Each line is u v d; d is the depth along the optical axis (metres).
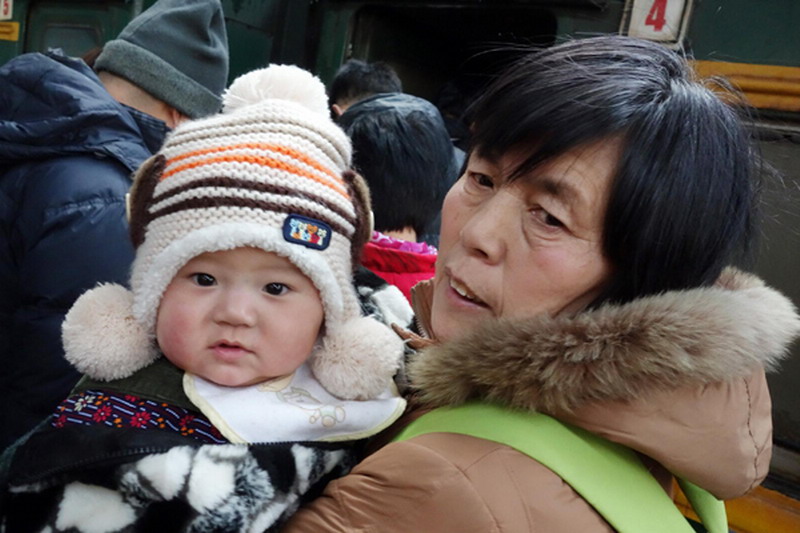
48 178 1.24
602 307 0.73
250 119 0.87
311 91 0.96
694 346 0.68
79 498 0.76
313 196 0.84
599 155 0.71
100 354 0.83
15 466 0.80
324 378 0.90
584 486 0.70
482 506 0.66
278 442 0.82
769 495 1.73
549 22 2.30
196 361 0.83
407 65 2.82
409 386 0.93
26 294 1.23
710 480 0.74
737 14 1.74
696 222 0.73
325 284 0.85
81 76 1.37
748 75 1.72
